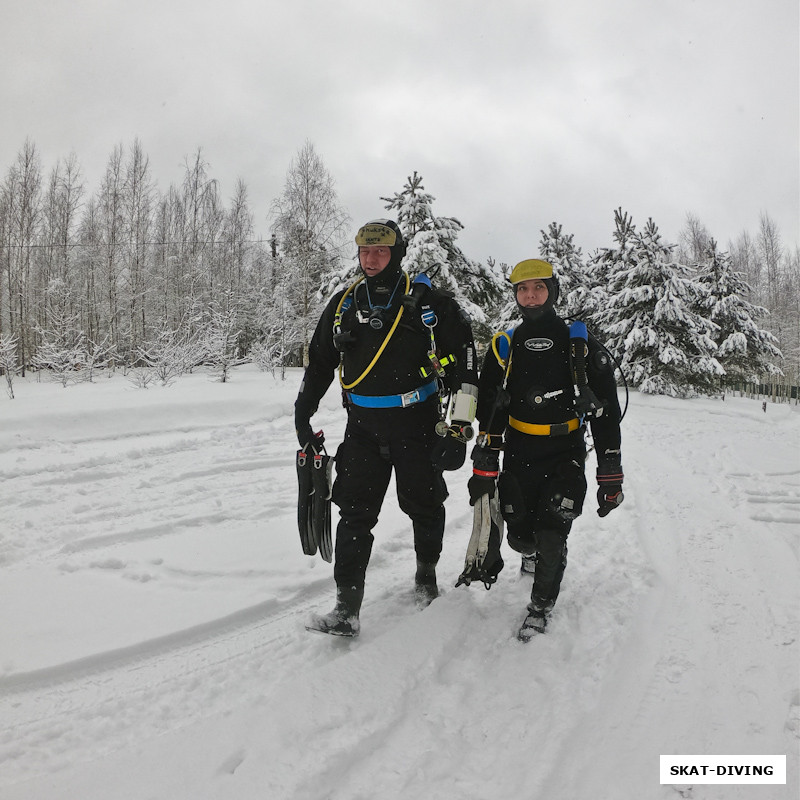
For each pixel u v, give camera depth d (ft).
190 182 110.22
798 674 8.21
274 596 10.61
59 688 8.09
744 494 18.44
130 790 6.06
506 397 10.02
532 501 10.06
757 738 6.97
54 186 103.96
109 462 21.34
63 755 6.79
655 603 10.59
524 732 7.07
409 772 6.39
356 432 9.82
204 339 55.31
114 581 11.37
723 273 72.33
